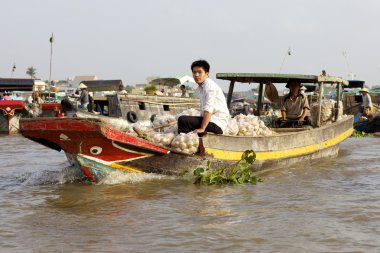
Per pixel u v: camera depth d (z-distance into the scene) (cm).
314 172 830
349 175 795
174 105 1722
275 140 852
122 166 691
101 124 620
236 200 588
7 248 405
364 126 1953
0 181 746
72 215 517
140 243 415
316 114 1107
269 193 633
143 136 709
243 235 437
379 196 611
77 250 399
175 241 420
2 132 2211
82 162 671
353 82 2239
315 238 428
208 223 479
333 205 558
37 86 3384
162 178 724
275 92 1120
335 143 1087
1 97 2673
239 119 852
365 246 406
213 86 720
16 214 523
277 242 416
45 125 649
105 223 482
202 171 708
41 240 427
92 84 2595
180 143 699
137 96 1612
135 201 580
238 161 761
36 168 903
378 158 1050
